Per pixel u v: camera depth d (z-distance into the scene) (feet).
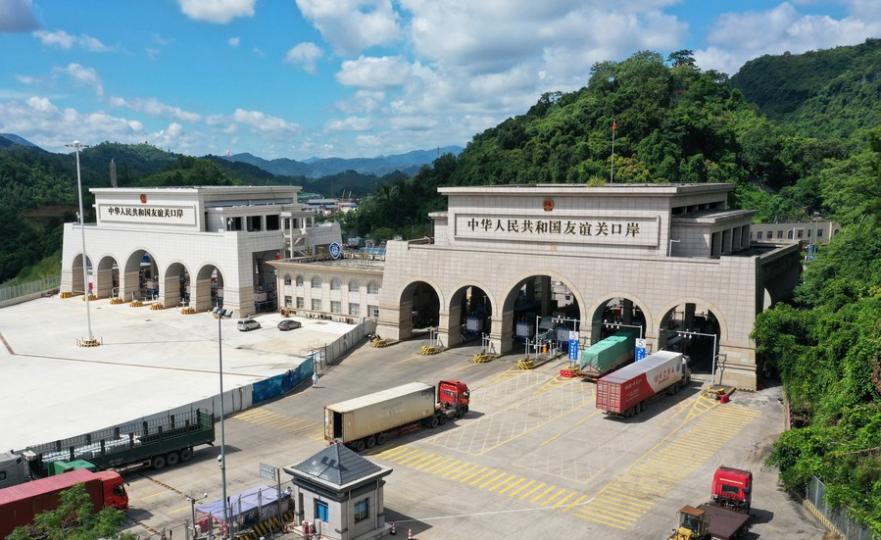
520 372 252.21
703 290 234.79
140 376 252.83
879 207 245.24
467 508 146.41
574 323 271.69
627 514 143.02
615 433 190.19
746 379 227.81
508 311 278.87
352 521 130.41
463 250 283.18
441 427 197.47
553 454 176.04
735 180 560.61
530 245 273.54
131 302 403.75
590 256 255.29
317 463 134.21
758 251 297.94
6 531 124.26
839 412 163.02
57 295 444.14
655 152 522.06
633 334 257.96
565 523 139.33
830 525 132.16
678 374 223.92
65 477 137.80
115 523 107.45
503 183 606.14
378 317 324.39
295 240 389.19
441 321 291.58
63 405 219.00
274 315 367.45
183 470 167.43
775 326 215.92
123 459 160.97
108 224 426.10
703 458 172.24
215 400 209.46
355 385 242.99
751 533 132.67
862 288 222.07
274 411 215.72
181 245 380.17
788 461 150.61
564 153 566.77
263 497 139.44
